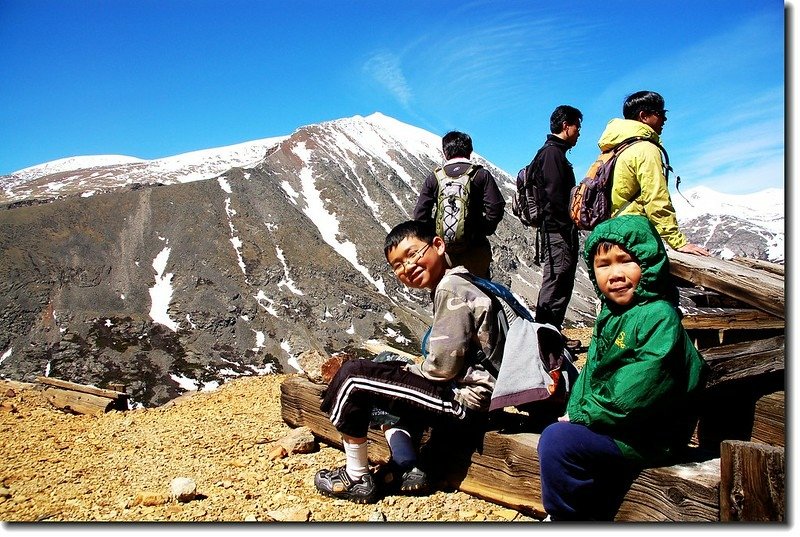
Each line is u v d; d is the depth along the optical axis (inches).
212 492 181.5
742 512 109.2
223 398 324.5
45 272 6791.3
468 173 239.6
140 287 7052.2
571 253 247.3
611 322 124.2
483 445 162.6
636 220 120.3
